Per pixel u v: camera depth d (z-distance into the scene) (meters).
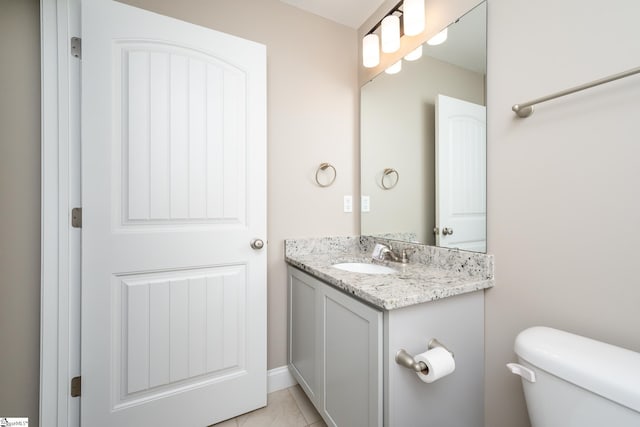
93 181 1.06
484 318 1.06
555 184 0.86
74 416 1.07
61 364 1.05
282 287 1.56
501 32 1.00
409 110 1.42
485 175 1.06
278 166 1.55
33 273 1.06
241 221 1.35
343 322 1.03
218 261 1.29
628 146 0.71
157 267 1.17
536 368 0.71
